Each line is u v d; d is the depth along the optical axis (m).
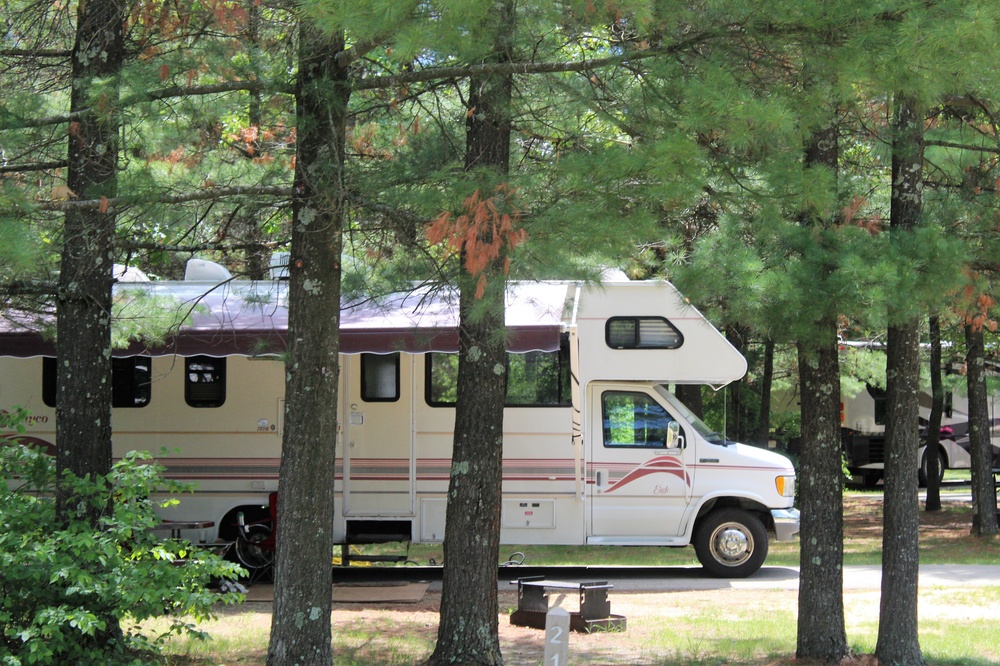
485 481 10.21
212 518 16.53
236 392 16.66
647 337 16.67
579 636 12.45
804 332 9.23
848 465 33.28
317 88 8.94
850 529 25.25
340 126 9.32
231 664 10.89
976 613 13.98
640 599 15.22
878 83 7.82
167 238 10.85
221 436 16.61
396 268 10.22
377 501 16.52
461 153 10.41
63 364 10.12
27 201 8.19
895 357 10.55
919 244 9.30
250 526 16.42
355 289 10.38
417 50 7.28
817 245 9.43
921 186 10.64
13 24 10.75
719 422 30.56
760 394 31.00
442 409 16.52
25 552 8.73
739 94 7.68
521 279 8.23
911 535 10.52
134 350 15.00
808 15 7.71
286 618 9.27
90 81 9.13
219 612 13.92
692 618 13.48
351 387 16.64
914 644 10.53
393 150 10.41
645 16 7.55
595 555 20.67
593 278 8.16
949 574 17.52
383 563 19.00
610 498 16.78
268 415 16.61
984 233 10.47
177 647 11.55
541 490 16.58
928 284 9.22
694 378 16.56
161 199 8.84
